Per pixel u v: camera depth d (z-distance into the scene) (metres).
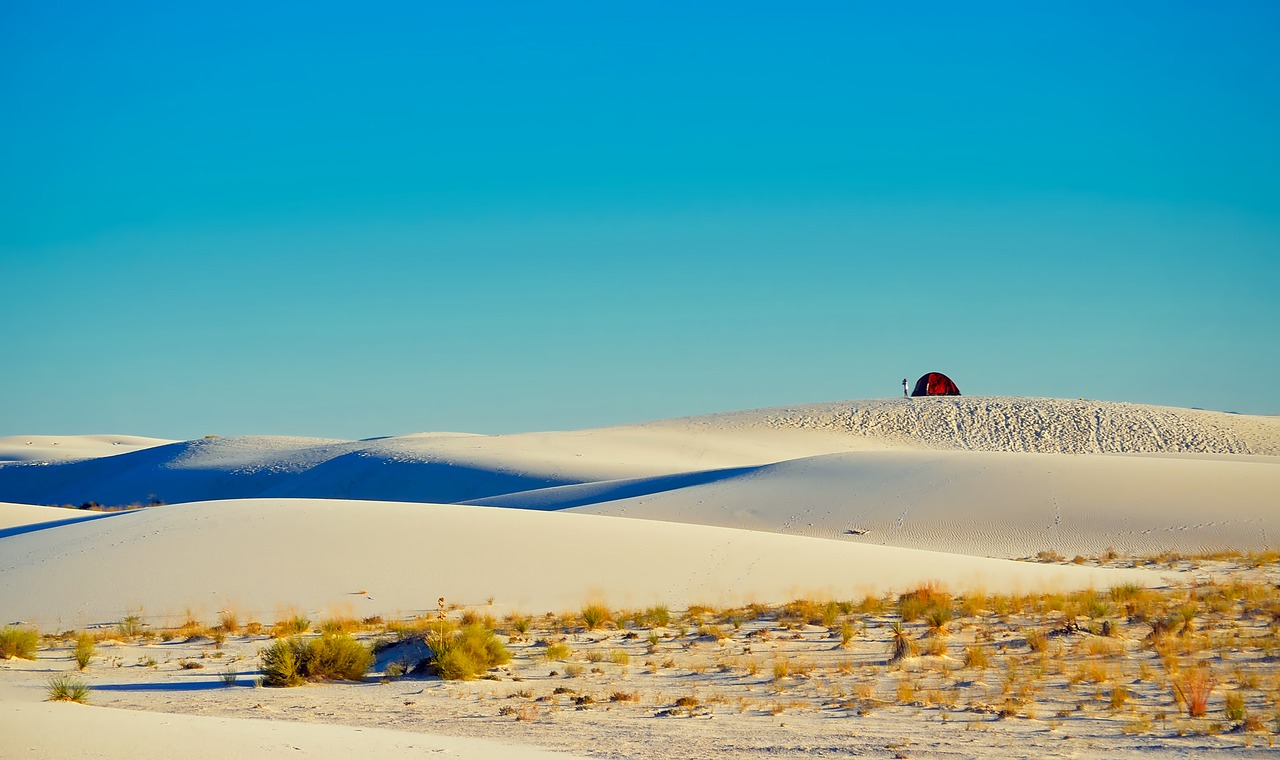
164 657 29.78
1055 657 27.05
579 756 15.61
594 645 31.33
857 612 37.78
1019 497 80.31
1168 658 25.30
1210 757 16.05
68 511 84.31
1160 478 83.62
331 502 57.81
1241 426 180.75
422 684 24.73
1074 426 177.62
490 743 15.99
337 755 13.64
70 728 13.87
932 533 74.81
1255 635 29.81
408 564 45.06
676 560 48.50
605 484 111.81
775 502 85.25
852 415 188.38
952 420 184.25
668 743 17.14
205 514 52.78
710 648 30.30
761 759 15.72
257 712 20.39
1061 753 16.36
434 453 150.50
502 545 48.81
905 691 21.78
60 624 36.34
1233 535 68.88
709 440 164.88
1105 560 62.72
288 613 37.75
